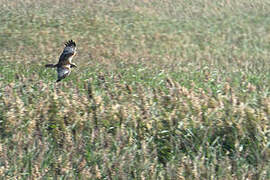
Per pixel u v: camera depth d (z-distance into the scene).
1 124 28.88
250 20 115.19
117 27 97.31
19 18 100.25
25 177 24.19
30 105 31.31
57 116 29.16
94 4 119.88
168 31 97.50
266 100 33.31
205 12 120.81
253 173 25.16
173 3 127.56
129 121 28.80
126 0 127.00
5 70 50.25
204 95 34.12
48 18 101.44
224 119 29.03
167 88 39.06
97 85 40.91
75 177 24.45
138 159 25.88
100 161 25.62
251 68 62.38
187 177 24.41
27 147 26.66
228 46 87.25
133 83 41.94
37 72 50.25
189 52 78.81
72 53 21.03
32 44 78.94
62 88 38.38
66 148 26.62
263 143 26.88
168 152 26.88
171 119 29.06
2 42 79.81
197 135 27.91
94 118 29.33
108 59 66.81
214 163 25.58
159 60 67.69
